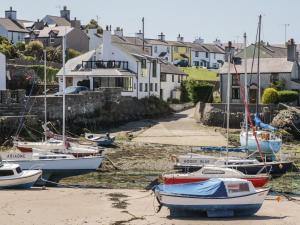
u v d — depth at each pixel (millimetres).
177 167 34875
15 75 63719
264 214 25594
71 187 31984
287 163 36656
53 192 30094
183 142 48281
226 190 24750
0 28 95938
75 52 84750
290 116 54594
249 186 25031
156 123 60469
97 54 69625
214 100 72438
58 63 76375
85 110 54906
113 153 42875
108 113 58156
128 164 38969
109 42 68938
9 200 27672
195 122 61250
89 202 27734
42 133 47062
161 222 23891
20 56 75688
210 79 86812
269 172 35719
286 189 32219
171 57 110688
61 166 35812
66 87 63656
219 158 35406
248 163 35250
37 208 26156
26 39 95562
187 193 24750
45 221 23859
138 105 64125
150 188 31797
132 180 34250
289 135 53000
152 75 71625
